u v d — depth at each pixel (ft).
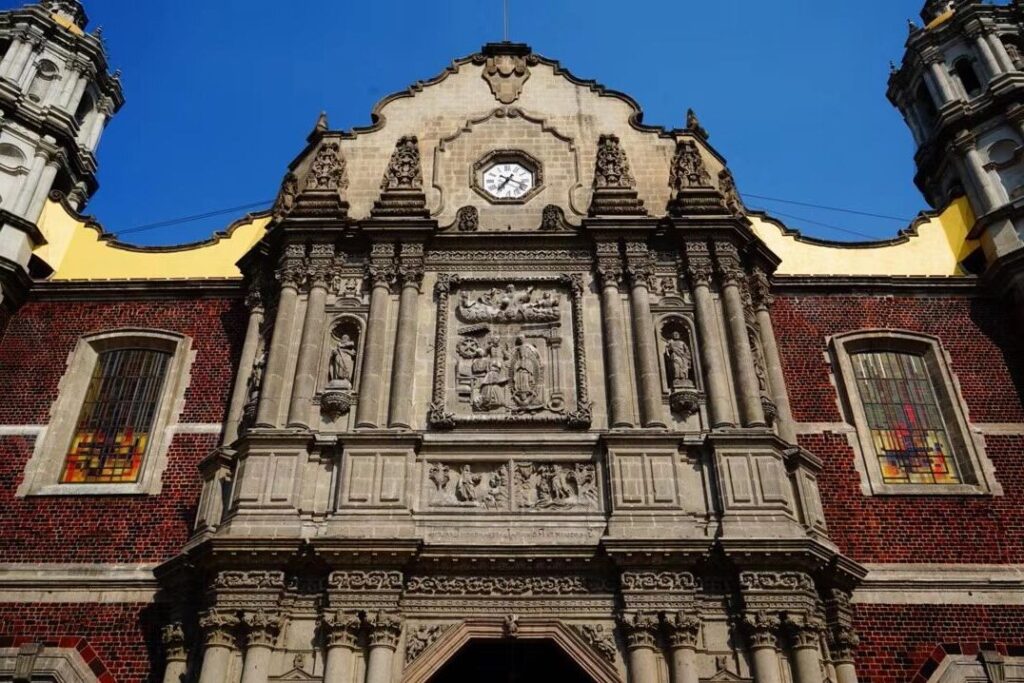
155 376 74.13
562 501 57.82
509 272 69.51
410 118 81.46
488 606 53.93
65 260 80.89
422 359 65.10
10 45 86.38
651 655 51.49
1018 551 63.10
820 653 54.29
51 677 58.13
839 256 80.28
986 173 81.30
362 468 58.08
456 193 76.13
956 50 89.40
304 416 61.05
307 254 69.00
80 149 88.84
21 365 73.56
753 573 53.47
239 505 56.29
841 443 68.64
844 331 74.79
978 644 59.00
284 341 64.59
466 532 56.39
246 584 52.95
